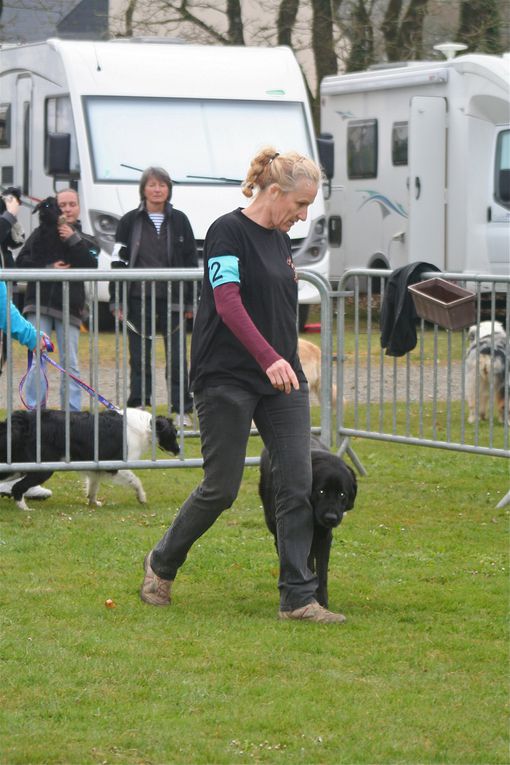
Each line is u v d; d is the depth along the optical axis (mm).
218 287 6809
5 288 9797
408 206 23562
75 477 11641
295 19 32625
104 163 20406
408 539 9383
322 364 11312
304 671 6461
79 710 5887
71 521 9773
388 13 32188
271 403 7078
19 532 9336
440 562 8742
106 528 9523
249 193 7008
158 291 13086
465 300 10906
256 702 6023
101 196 20250
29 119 22625
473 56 22703
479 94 22484
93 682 6246
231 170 20797
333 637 7016
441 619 7430
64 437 10125
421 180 23250
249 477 11703
